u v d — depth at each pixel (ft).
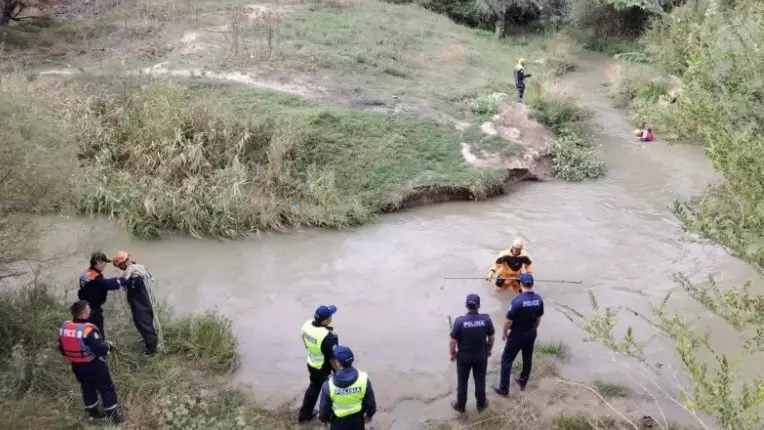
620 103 66.90
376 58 64.80
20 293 29.25
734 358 28.89
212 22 69.46
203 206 41.27
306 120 48.65
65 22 67.77
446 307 33.78
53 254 36.47
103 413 24.06
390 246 40.27
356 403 20.68
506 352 26.37
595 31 91.45
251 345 30.35
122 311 30.86
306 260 38.45
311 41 66.39
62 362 26.66
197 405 25.16
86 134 44.16
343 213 42.73
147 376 26.73
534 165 50.78
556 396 27.02
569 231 42.04
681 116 23.31
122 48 60.13
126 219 40.55
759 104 21.21
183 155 42.47
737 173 18.44
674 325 18.98
